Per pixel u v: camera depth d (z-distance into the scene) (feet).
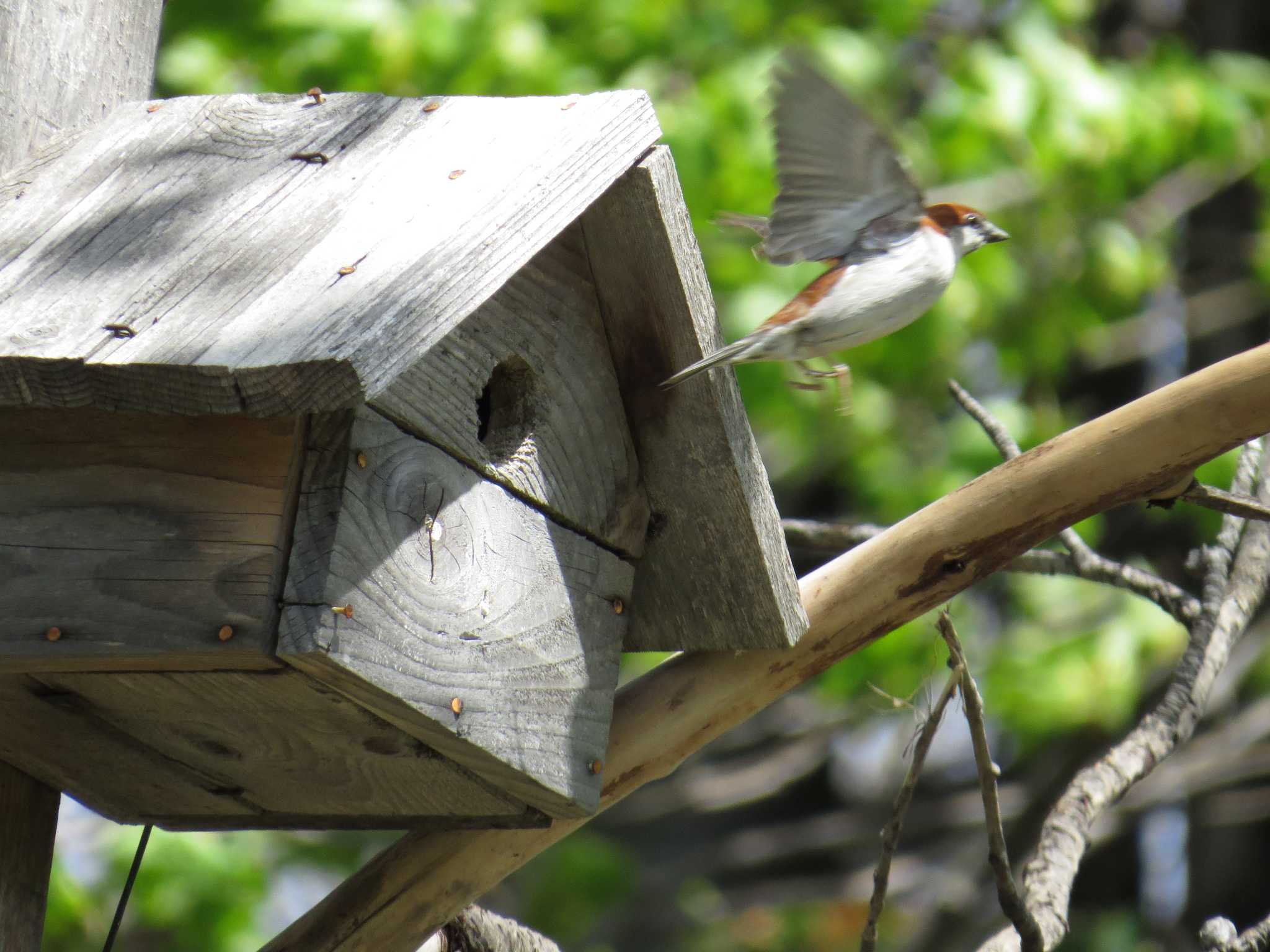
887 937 63.16
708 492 22.94
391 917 23.89
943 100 52.26
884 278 23.57
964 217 26.18
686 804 64.95
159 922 48.03
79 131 24.76
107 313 18.99
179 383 17.53
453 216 19.83
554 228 20.47
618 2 51.75
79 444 19.72
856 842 65.67
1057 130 51.83
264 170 22.25
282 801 23.73
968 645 55.83
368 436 19.16
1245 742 58.03
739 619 23.39
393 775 22.12
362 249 19.51
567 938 58.49
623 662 57.57
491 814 22.86
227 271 19.63
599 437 22.66
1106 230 57.11
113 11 27.32
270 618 18.47
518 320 21.57
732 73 50.39
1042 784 61.21
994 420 27.20
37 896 24.38
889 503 54.80
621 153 21.66
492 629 20.65
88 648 19.01
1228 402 21.98
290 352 17.29
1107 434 22.63
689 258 22.56
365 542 18.97
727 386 22.88
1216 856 64.18
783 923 64.13
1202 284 69.31
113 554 19.19
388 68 50.26
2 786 24.09
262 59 51.90
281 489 18.78
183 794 23.91
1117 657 52.54
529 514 21.62
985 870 62.95
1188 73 56.44
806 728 64.28
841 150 23.36
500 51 50.08
